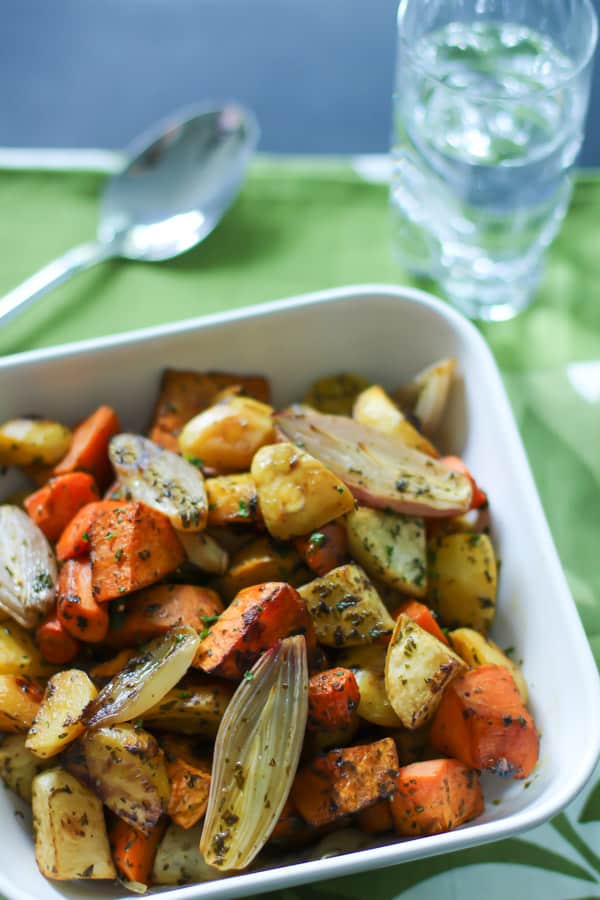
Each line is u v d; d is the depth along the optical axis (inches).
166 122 27.5
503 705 17.2
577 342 23.1
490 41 23.1
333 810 16.5
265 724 16.6
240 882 15.6
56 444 19.5
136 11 29.5
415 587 18.1
